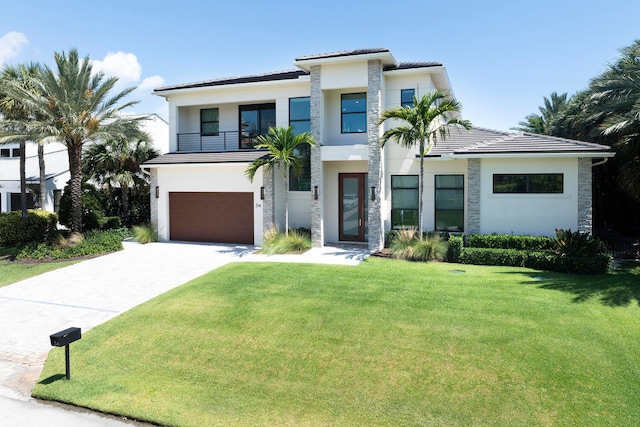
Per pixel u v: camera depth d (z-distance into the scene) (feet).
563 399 21.03
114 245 63.00
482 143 58.03
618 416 19.65
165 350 27.89
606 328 29.60
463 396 21.50
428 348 26.68
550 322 30.42
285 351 27.02
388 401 21.29
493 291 38.09
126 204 83.82
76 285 45.03
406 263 50.80
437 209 60.95
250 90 69.41
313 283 41.27
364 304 34.73
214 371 24.90
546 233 53.11
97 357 27.30
